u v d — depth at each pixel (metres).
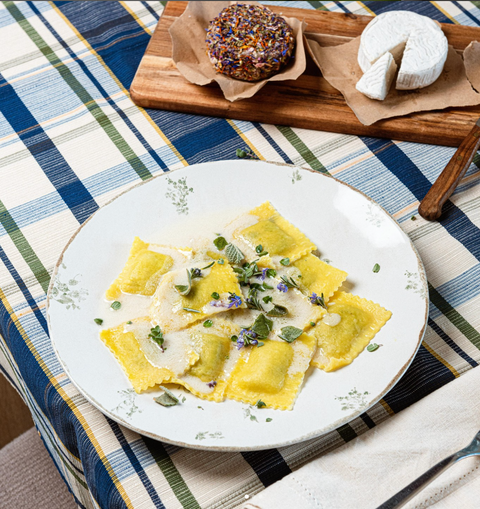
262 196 1.00
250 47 1.09
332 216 0.98
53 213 1.04
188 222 0.99
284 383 0.89
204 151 1.09
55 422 0.93
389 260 0.95
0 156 1.09
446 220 1.03
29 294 0.99
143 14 1.22
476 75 1.11
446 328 0.96
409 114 1.09
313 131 1.11
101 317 0.93
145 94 1.12
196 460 0.89
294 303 0.94
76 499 1.02
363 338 0.92
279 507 0.85
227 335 0.92
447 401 0.89
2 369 1.09
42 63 1.17
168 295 0.93
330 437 0.90
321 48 1.15
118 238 0.97
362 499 0.85
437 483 0.86
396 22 1.12
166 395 0.89
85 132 1.11
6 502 1.12
